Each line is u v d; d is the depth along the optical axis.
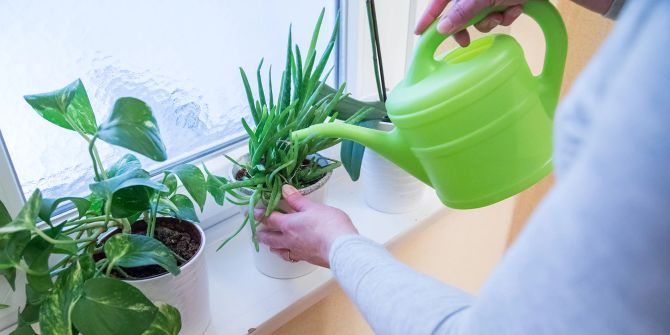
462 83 0.40
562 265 0.23
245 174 0.58
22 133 0.51
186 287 0.49
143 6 0.54
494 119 0.40
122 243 0.43
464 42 0.46
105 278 0.39
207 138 0.67
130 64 0.56
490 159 0.42
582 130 0.24
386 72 0.80
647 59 0.20
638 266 0.21
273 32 0.68
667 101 0.20
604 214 0.22
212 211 0.68
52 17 0.49
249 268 0.66
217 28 0.62
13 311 0.52
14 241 0.39
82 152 0.56
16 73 0.48
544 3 0.41
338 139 0.58
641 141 0.20
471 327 0.28
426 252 0.92
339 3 0.71
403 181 0.71
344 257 0.44
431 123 0.41
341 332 0.86
